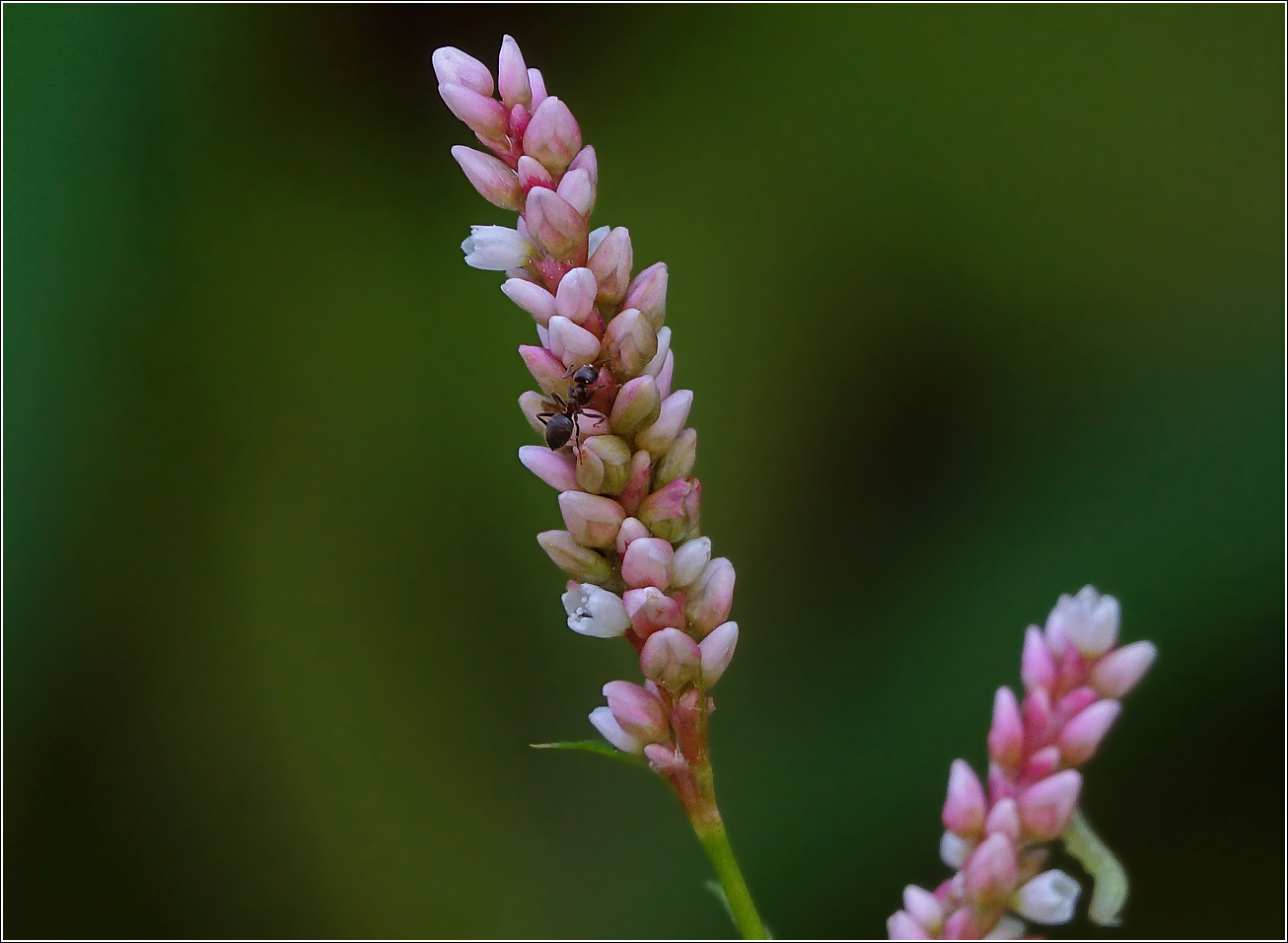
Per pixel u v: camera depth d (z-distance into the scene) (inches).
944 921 8.8
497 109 9.0
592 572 9.0
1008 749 8.8
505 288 9.0
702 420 12.7
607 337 9.0
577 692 12.4
